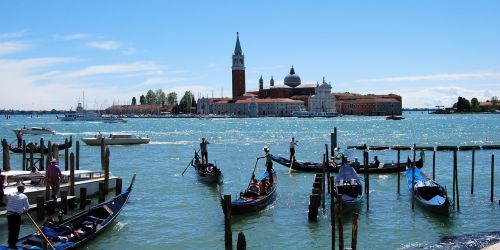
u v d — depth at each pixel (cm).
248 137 11662
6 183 3422
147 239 2600
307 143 9650
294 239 2602
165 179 4603
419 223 2898
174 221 2958
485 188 4009
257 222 2930
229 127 17375
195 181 4469
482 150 7638
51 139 10831
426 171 5156
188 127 17700
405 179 4541
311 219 2923
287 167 5416
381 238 2614
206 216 3091
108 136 9269
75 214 2859
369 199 3588
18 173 3728
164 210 3250
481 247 2417
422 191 3381
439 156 6769
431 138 10981
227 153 7512
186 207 3344
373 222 2925
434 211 3053
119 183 3556
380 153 7475
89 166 5766
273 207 3322
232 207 2962
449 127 16162
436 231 2736
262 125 18925
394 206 3341
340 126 17550
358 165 4919
